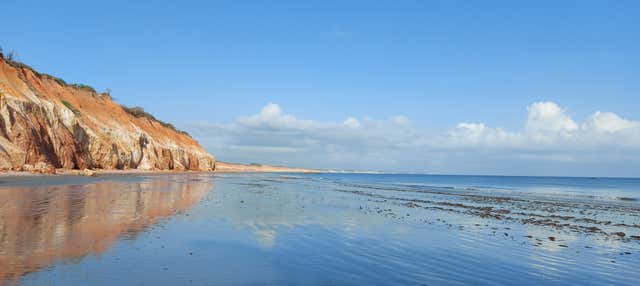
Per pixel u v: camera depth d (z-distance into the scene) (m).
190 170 96.69
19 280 6.13
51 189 23.11
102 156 59.56
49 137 45.66
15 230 9.98
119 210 15.41
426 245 11.51
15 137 39.22
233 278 7.11
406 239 12.37
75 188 24.95
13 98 41.12
